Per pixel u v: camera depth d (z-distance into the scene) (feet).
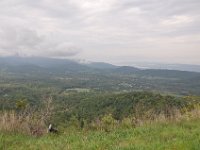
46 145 25.53
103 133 29.12
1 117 31.58
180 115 35.53
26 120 31.81
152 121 33.60
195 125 31.68
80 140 26.55
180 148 22.48
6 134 28.89
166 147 22.93
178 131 28.48
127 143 24.79
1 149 24.45
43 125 31.73
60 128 31.81
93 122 33.37
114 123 33.22
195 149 22.00
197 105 42.04
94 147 24.08
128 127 32.14
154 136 27.14
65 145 25.32
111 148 23.49
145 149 22.66
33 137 28.91
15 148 24.84
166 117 35.04
